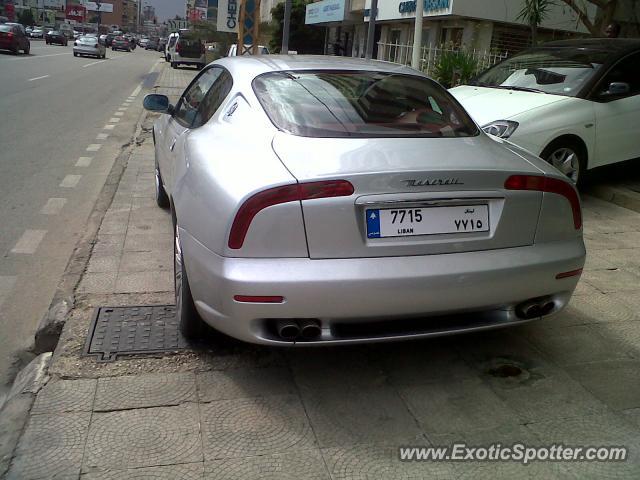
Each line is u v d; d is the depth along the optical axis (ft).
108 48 250.16
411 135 10.65
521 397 9.93
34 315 13.99
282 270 8.68
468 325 9.73
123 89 67.56
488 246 9.48
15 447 8.46
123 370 10.34
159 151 18.11
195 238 9.68
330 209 8.71
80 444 8.54
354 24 80.69
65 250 17.80
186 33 149.89
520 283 9.59
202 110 13.73
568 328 12.26
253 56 14.06
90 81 74.43
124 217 19.38
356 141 10.00
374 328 9.45
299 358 10.92
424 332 9.48
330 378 10.35
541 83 22.81
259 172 9.12
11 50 110.42
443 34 55.83
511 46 51.42
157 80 83.92
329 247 8.80
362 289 8.77
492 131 19.97
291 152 9.53
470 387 10.19
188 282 10.46
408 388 10.12
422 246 9.10
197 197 9.90
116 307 12.64
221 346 11.17
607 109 21.36
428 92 12.57
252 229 8.73
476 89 23.85
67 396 9.59
